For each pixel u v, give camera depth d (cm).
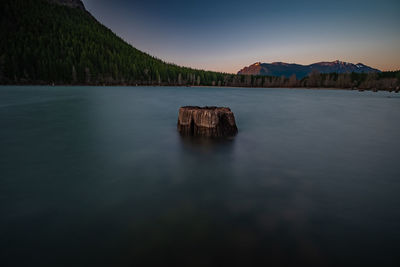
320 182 502
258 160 665
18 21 14125
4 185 464
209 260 266
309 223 340
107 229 322
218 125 956
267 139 949
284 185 485
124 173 547
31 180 493
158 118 1514
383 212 371
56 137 926
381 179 519
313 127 1266
